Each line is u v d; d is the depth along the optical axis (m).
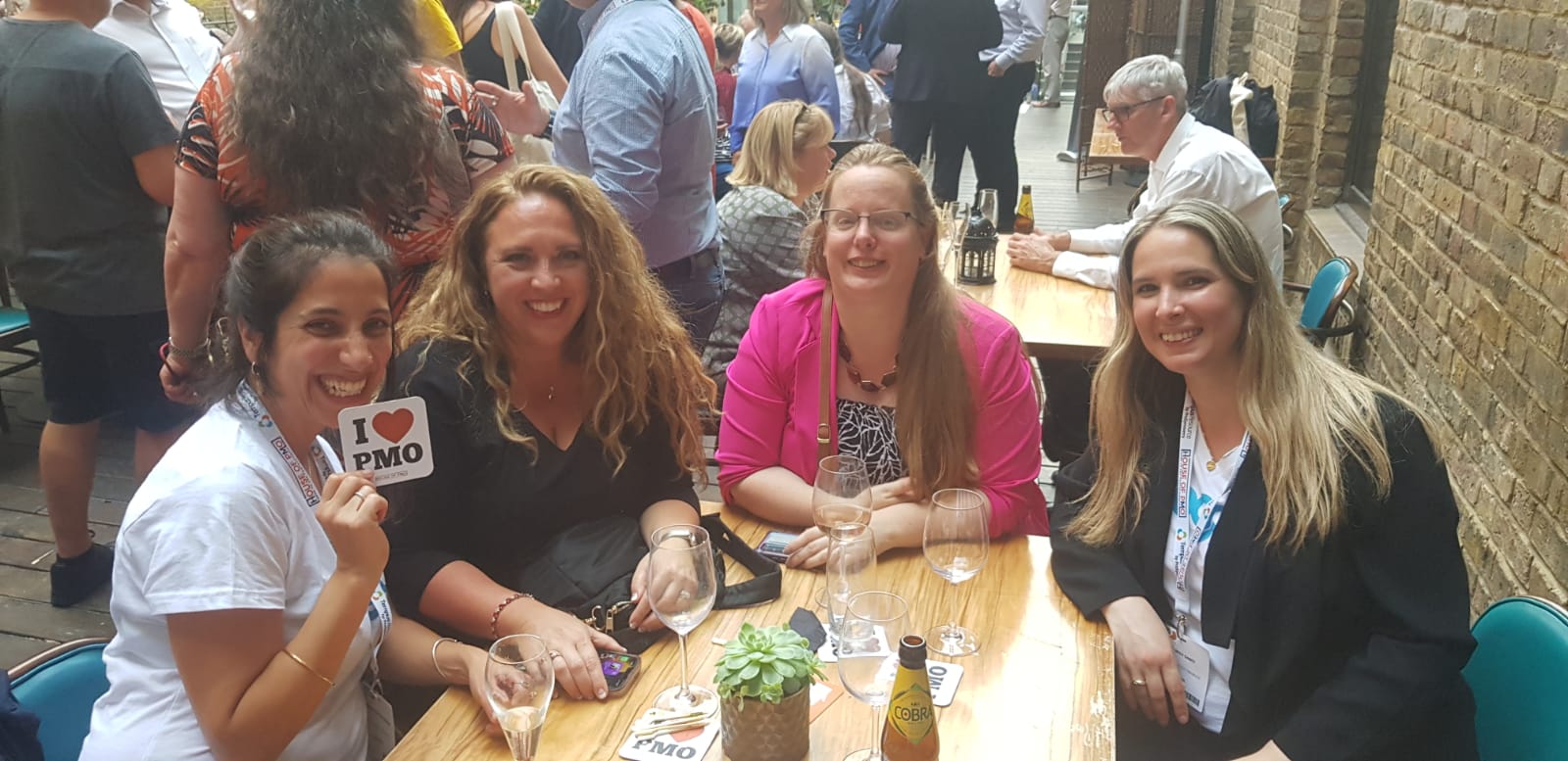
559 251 1.93
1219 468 1.92
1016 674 1.71
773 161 3.80
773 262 3.66
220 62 2.33
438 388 1.96
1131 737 1.94
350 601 1.50
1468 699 1.70
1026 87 6.20
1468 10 2.96
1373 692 1.68
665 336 2.17
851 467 2.11
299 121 2.22
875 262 2.09
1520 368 2.48
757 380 2.30
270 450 1.59
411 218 2.41
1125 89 3.91
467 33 3.83
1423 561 1.73
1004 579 2.03
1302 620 1.77
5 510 3.92
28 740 1.43
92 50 2.92
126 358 3.15
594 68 3.00
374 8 2.28
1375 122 5.09
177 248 2.42
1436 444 1.79
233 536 1.47
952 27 5.92
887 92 7.43
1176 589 1.95
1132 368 2.00
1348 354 4.28
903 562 2.07
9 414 4.79
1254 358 1.83
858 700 1.55
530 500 2.01
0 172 2.96
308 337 1.54
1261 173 3.82
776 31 5.68
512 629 1.78
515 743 1.41
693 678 1.70
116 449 4.37
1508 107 2.62
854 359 2.25
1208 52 9.89
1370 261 4.04
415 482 1.92
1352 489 1.74
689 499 2.21
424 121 2.36
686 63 3.06
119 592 1.50
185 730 1.49
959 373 2.16
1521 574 2.43
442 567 1.90
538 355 2.03
